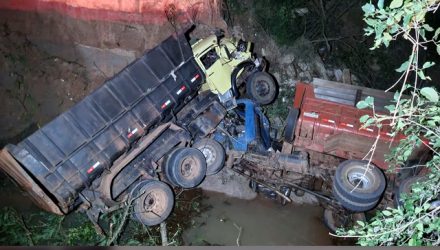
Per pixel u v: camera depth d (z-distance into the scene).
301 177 8.23
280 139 9.32
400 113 2.96
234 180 9.15
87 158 6.59
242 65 9.09
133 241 7.20
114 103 6.98
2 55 8.74
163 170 8.10
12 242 6.47
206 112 8.84
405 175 7.54
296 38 12.54
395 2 2.32
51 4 8.96
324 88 8.42
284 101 11.16
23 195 7.93
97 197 7.04
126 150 7.18
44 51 9.22
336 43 13.51
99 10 9.30
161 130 7.72
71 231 6.98
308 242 7.93
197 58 8.39
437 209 3.03
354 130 7.61
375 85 13.00
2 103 8.80
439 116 2.96
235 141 8.68
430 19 12.11
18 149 6.02
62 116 6.39
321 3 13.48
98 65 9.76
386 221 3.25
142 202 7.29
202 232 7.94
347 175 7.26
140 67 7.42
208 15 10.59
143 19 9.72
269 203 8.77
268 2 12.37
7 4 8.66
